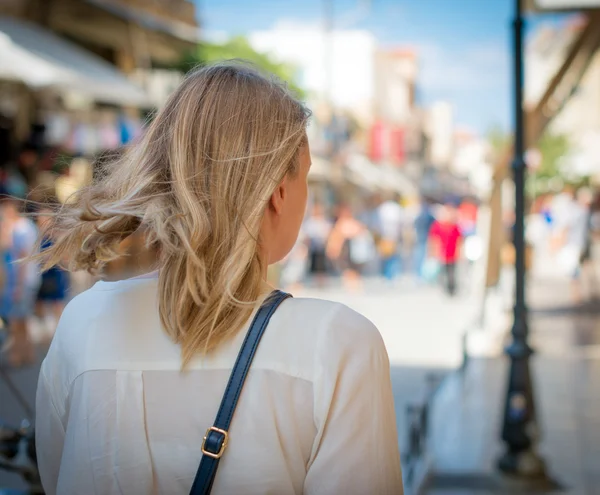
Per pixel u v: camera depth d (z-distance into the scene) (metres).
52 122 10.51
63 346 1.13
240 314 1.04
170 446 1.03
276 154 1.08
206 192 1.05
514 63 4.64
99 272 1.21
